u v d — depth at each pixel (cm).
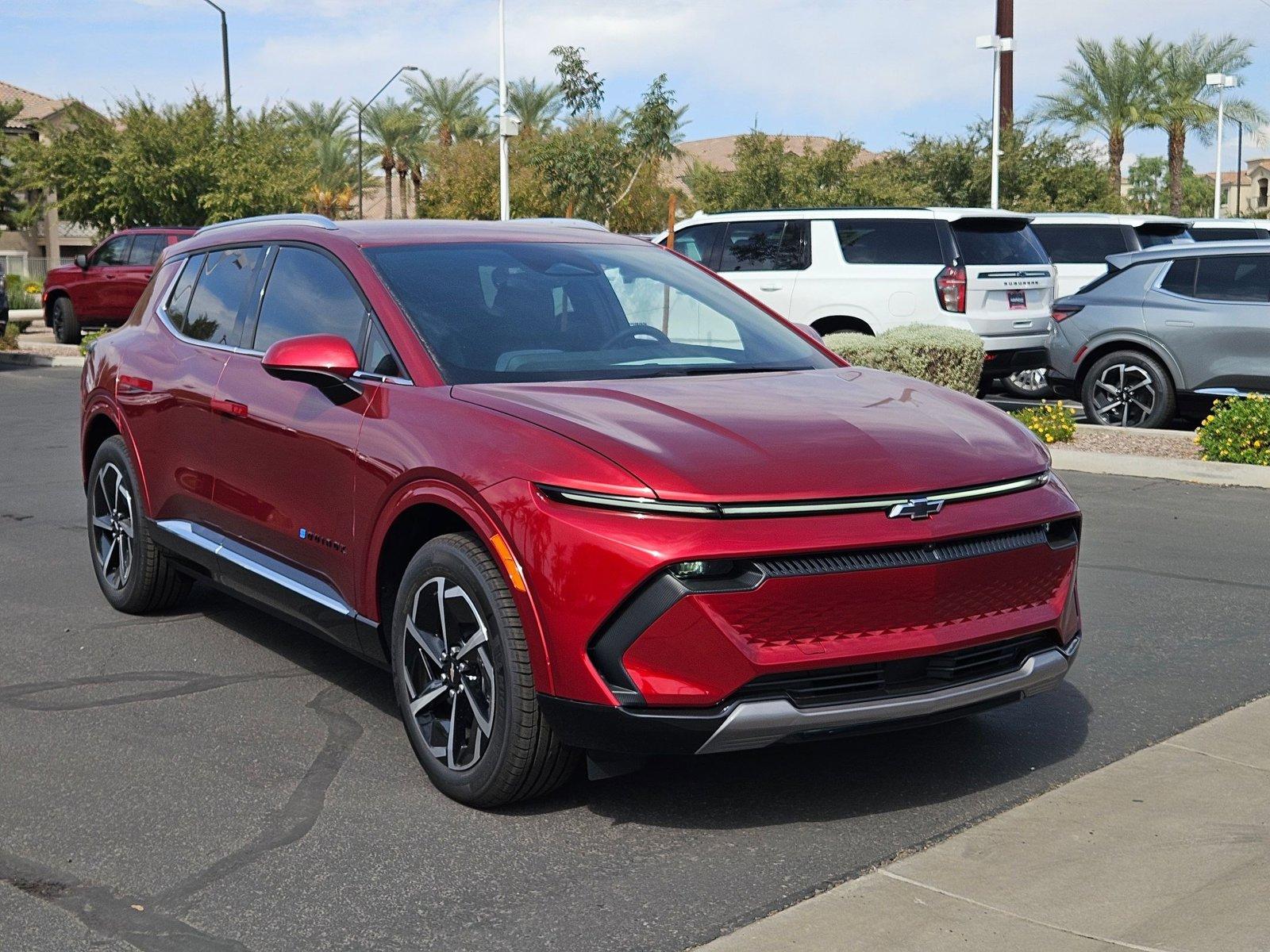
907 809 396
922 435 397
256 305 536
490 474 381
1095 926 320
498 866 362
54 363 2173
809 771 427
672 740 350
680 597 346
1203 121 4300
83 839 382
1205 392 1204
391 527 423
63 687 522
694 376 453
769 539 350
